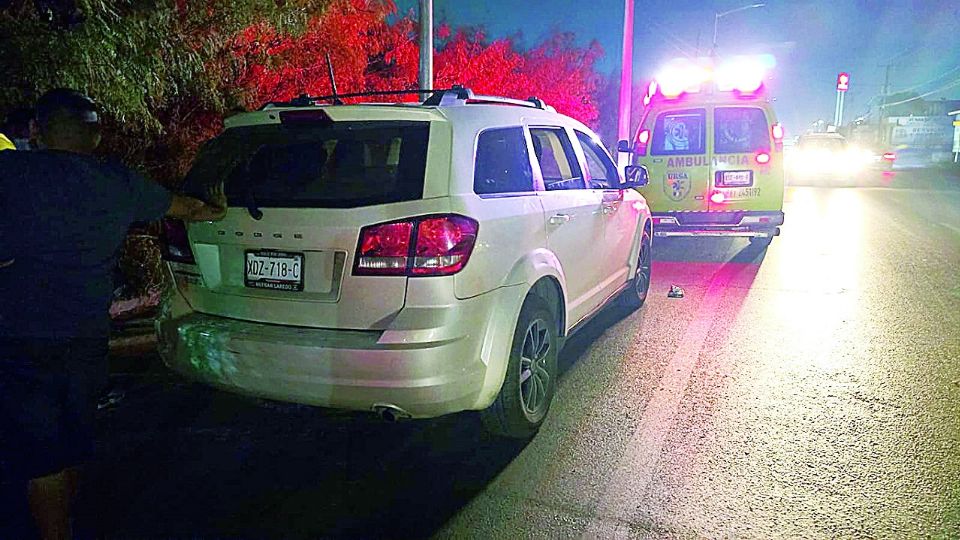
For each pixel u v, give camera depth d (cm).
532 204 421
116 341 585
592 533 330
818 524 334
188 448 414
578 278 497
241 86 695
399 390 334
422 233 334
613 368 544
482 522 340
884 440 417
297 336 346
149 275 673
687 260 990
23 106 458
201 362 372
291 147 388
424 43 838
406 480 379
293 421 451
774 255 1018
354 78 837
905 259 970
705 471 384
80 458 304
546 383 438
